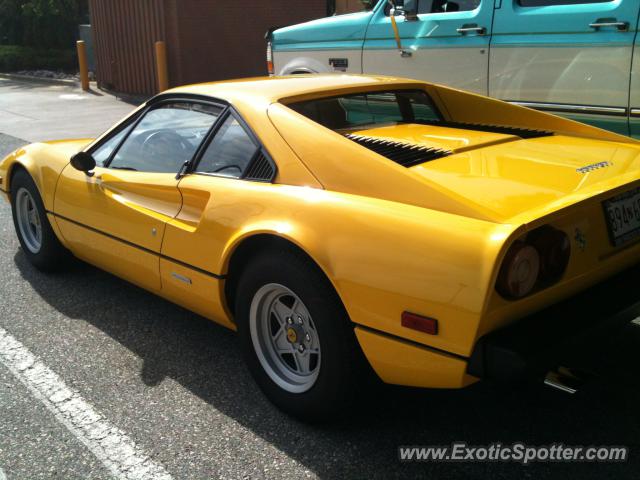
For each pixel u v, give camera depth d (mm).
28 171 4391
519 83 5090
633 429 2832
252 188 2908
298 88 3375
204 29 13969
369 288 2412
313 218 2602
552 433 2811
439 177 2625
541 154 3021
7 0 21656
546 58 4891
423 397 3074
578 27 4660
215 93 3381
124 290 4430
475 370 2256
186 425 2912
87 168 3764
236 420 2936
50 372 3389
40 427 2922
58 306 4188
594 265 2553
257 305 2906
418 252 2318
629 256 2727
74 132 10531
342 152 2711
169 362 3475
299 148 2846
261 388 3012
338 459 2658
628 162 3006
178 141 3480
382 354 2455
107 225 3730
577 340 2312
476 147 3078
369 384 2668
